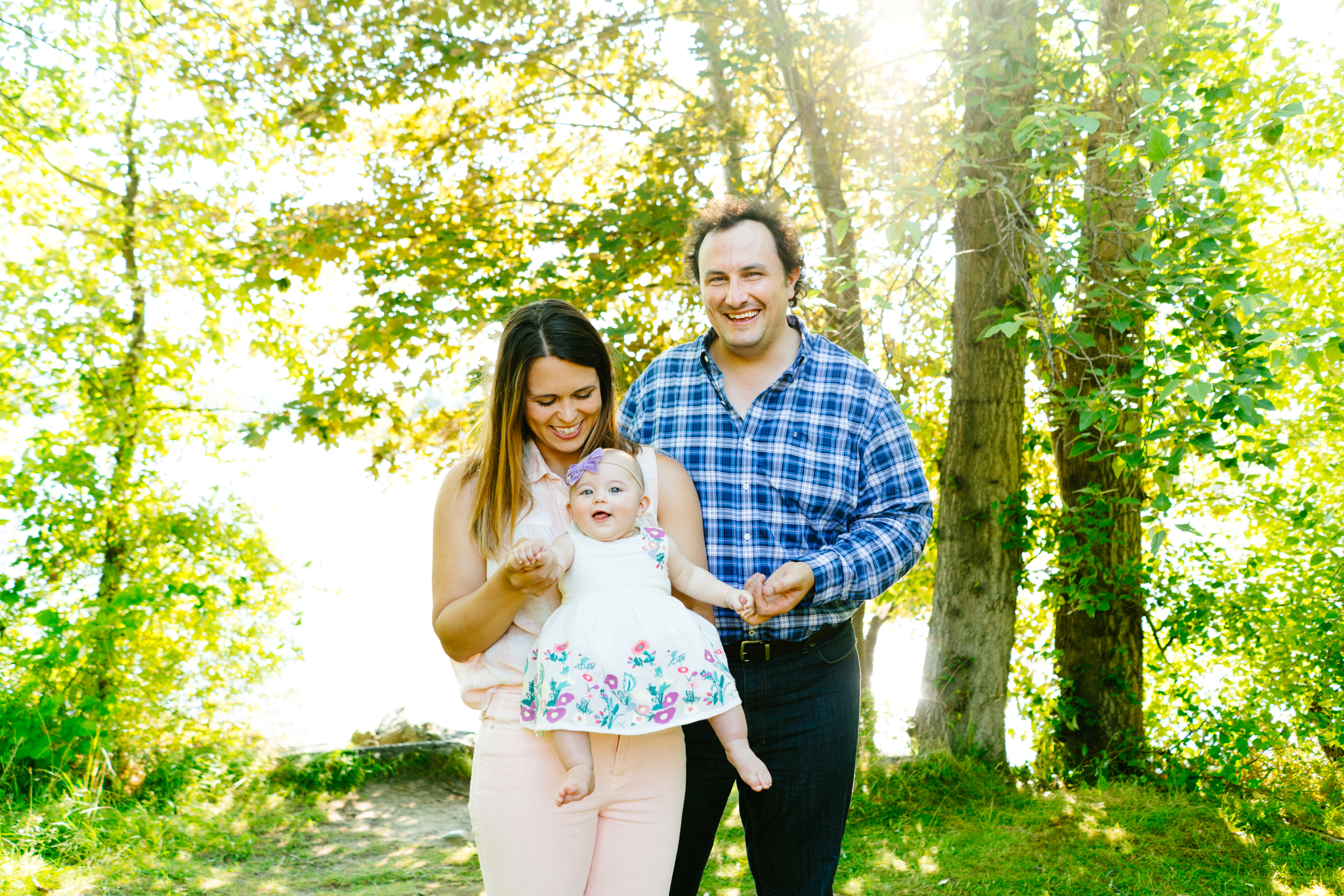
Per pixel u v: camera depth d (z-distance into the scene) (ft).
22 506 16.97
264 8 20.54
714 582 6.09
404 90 21.33
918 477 7.08
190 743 17.70
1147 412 12.57
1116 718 18.88
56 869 12.21
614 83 24.26
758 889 7.32
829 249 19.81
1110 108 15.70
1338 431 16.47
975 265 18.39
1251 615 17.63
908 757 17.19
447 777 19.67
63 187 19.90
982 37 14.55
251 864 13.97
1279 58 17.74
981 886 12.45
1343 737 16.33
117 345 19.16
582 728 5.22
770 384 7.21
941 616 18.94
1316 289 15.85
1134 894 12.01
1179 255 12.31
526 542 5.16
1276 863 12.89
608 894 5.59
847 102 21.52
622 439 6.34
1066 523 18.24
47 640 14.60
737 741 5.80
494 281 19.11
